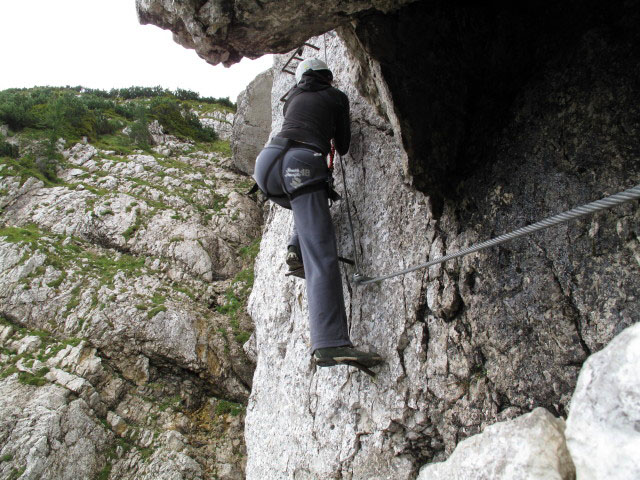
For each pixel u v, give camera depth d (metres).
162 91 25.73
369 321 3.18
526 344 2.45
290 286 4.35
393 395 2.90
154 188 13.73
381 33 2.63
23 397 7.88
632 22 2.29
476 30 2.79
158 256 11.52
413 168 2.87
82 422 7.90
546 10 2.63
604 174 2.28
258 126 15.27
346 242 3.50
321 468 3.19
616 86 2.30
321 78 3.27
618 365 1.41
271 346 4.36
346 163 3.73
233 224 13.39
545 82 2.59
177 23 2.59
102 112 18.91
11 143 14.54
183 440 8.41
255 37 2.57
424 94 2.78
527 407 2.39
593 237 2.28
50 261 10.29
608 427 1.39
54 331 9.23
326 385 3.38
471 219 2.82
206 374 9.41
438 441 2.73
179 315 9.83
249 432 4.43
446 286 2.84
